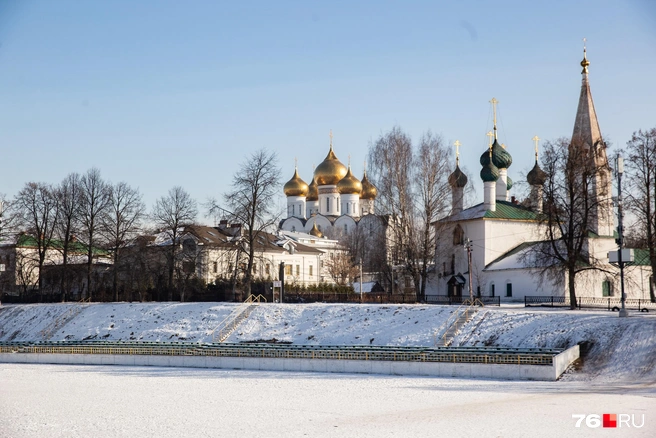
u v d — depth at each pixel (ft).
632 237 294.87
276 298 327.47
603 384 166.40
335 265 474.90
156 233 345.31
